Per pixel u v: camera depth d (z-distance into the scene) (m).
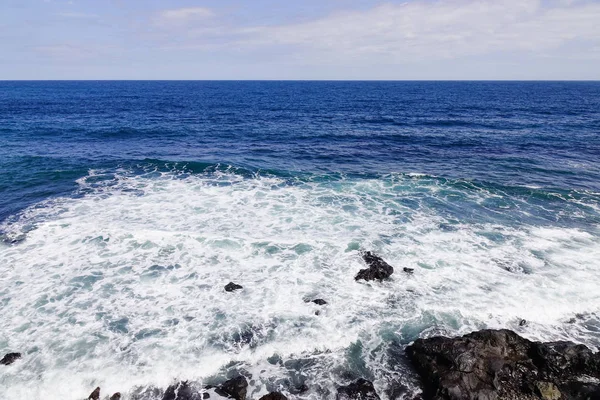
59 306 11.51
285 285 12.77
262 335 10.62
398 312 11.60
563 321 11.25
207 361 9.73
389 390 9.07
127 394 8.80
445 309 11.67
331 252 14.70
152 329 10.73
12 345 9.99
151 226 16.41
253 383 9.20
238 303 11.88
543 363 9.37
